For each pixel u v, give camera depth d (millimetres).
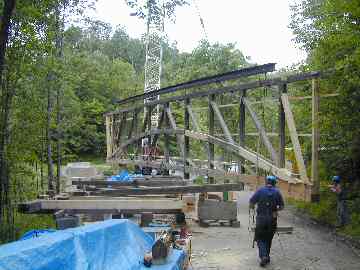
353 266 8992
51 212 10586
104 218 11227
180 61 46781
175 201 10742
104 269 5117
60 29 13102
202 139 16531
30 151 11141
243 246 10602
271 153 13430
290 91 16625
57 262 4754
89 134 41812
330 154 13766
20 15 8891
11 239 8703
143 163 21453
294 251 10266
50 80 12672
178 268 5898
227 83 25469
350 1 9578
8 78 9117
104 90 48406
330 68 11938
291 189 12922
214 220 12977
